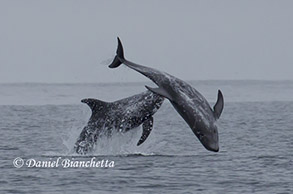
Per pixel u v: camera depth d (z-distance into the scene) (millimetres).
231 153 71688
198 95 60188
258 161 65438
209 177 56906
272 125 106875
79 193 50969
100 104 70312
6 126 105062
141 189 52250
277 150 74250
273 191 51625
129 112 69438
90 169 60812
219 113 59469
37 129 101312
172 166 62250
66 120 119562
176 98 59375
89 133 70312
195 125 58250
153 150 74812
